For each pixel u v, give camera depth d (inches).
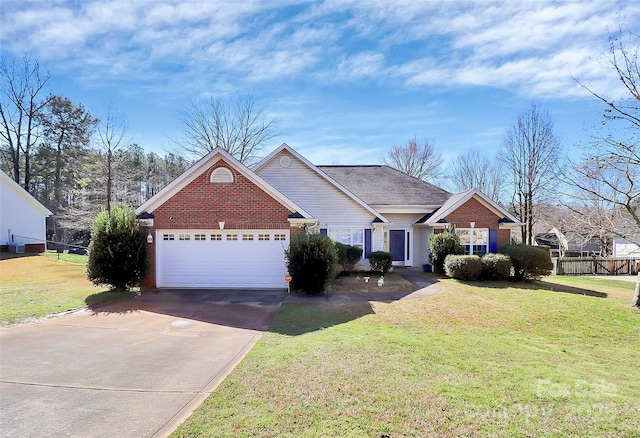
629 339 347.6
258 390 190.2
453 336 318.0
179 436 146.4
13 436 148.9
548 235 1763.0
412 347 272.4
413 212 823.1
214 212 540.1
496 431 152.1
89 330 323.6
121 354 256.8
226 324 344.8
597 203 563.8
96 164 1261.1
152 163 1921.8
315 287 506.9
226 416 162.4
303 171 741.9
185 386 199.6
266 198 542.3
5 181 908.0
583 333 361.7
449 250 691.4
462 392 191.3
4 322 349.4
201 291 521.3
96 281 496.1
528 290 556.4
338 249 655.1
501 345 297.3
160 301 451.8
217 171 540.1
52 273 674.2
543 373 229.6
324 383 199.2
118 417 164.9
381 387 194.9
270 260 545.6
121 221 498.9
